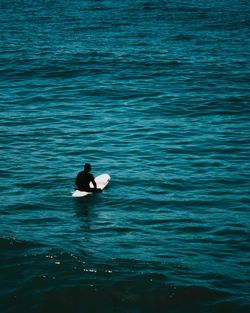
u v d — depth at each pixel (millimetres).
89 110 32562
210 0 94250
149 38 57000
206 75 41312
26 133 28234
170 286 14484
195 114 31891
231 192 21266
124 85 38500
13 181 22094
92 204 20078
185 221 18750
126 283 14633
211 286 14562
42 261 15641
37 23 68438
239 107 33219
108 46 52594
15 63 45125
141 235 17656
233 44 54156
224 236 17656
